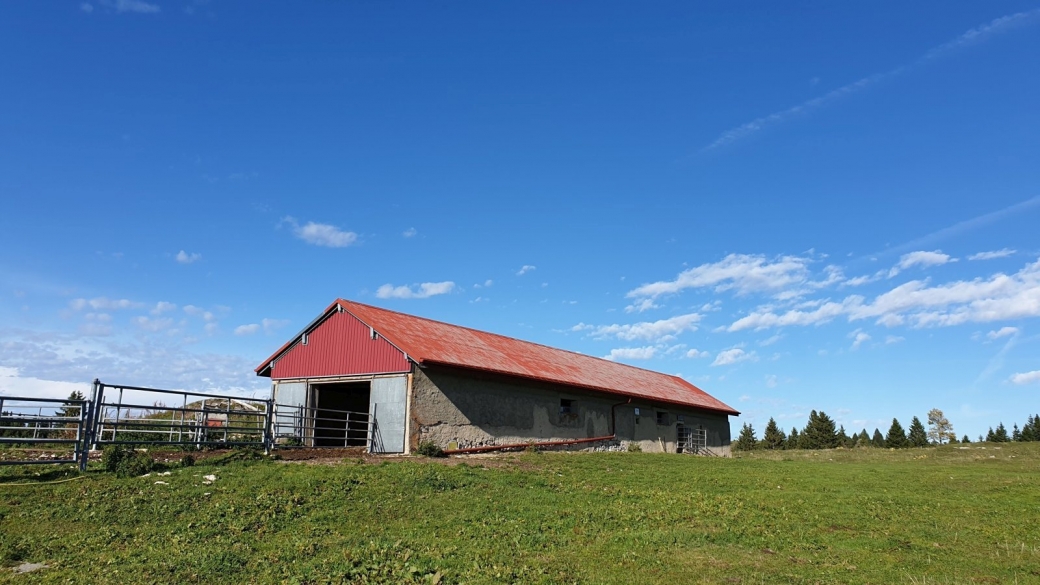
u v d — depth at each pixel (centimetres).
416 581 901
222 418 2636
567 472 1978
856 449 4028
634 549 1107
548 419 2834
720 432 4316
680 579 958
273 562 989
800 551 1141
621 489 1708
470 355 2606
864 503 1628
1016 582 969
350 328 2502
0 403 1430
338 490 1430
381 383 2348
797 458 3456
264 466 1655
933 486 2002
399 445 2244
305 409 2412
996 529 1338
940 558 1107
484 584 891
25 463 1418
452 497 1448
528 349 3372
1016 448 3681
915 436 8956
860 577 985
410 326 2672
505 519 1284
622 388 3400
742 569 1013
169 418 2377
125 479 1423
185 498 1311
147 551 1036
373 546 1049
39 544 1055
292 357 2650
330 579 898
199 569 949
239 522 1194
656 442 3606
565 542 1134
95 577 920
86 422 1523
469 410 2459
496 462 2072
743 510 1476
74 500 1271
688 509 1460
